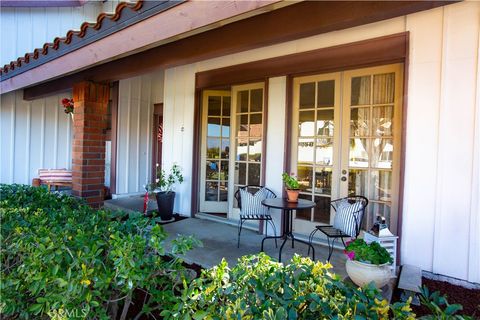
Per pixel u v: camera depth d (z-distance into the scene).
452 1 1.91
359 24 2.23
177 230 4.20
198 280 1.38
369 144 3.52
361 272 2.14
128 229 1.94
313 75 3.88
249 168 4.60
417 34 3.00
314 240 3.75
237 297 1.25
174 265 1.66
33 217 2.17
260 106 4.48
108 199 6.26
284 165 4.01
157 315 1.98
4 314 1.79
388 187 3.40
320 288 1.27
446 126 2.86
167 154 5.50
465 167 2.77
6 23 5.51
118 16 2.60
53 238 1.68
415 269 2.72
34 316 1.82
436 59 2.91
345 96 3.68
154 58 3.39
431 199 2.93
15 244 1.79
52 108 6.26
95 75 4.15
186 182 5.16
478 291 2.65
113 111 6.50
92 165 4.34
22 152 5.84
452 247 2.83
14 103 5.72
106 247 1.77
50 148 6.24
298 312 1.21
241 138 4.70
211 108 5.10
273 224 4.04
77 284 1.41
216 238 3.85
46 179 5.79
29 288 1.63
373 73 3.49
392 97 3.37
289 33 2.40
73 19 6.39
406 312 1.13
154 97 7.31
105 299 1.59
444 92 2.86
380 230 2.78
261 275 1.35
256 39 2.57
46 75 3.71
